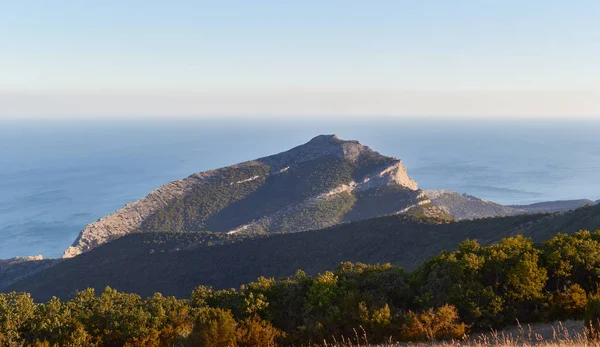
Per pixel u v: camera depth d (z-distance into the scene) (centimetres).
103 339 2631
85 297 3020
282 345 2673
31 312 2612
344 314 2744
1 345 2400
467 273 2927
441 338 2442
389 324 2589
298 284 3275
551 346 1602
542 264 3033
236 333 2497
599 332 1648
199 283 9638
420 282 3153
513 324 2728
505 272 2900
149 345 2570
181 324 2730
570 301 2659
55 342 2491
